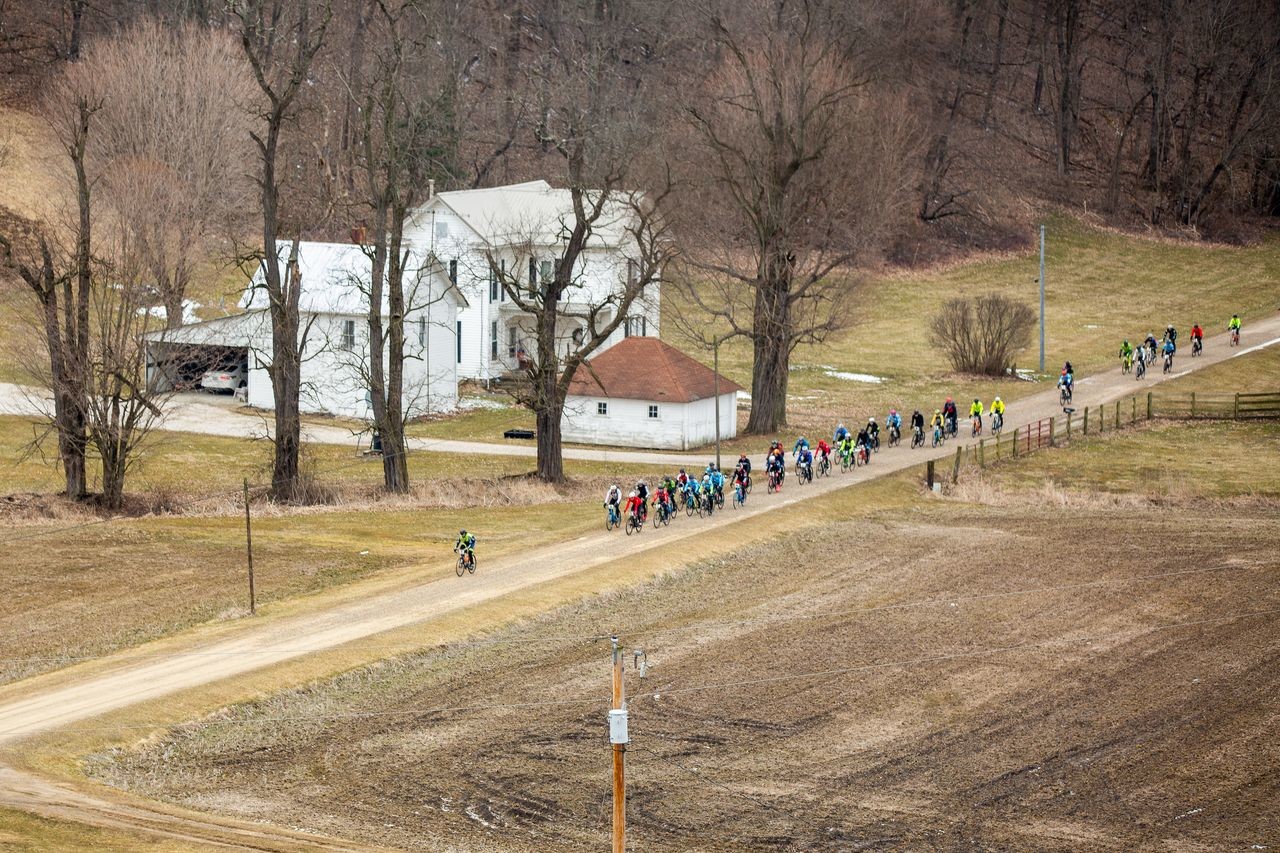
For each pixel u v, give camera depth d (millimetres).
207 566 131375
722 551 136875
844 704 94000
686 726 90000
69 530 144250
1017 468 182125
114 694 92812
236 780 80250
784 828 74938
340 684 97125
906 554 137375
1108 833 74500
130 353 171375
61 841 63406
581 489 173625
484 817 75688
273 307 163375
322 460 189500
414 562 133750
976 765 83562
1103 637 108750
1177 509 159125
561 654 104688
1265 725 89250
